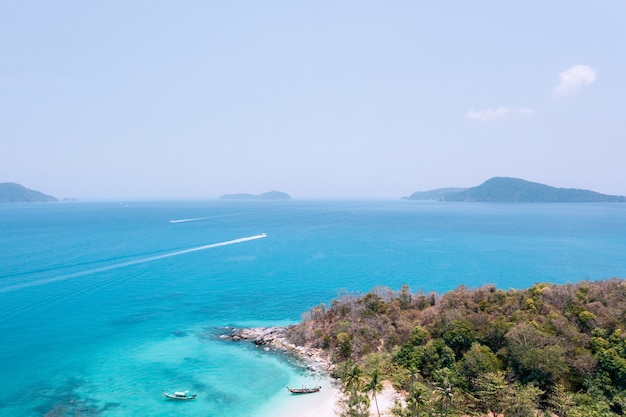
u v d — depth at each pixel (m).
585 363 67.75
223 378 78.50
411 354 77.75
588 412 57.75
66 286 145.88
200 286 154.12
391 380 75.31
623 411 59.34
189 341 97.94
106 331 103.94
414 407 58.75
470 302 98.75
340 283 161.75
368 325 96.06
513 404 61.91
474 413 64.38
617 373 64.81
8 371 79.50
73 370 80.50
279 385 76.06
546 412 59.72
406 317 98.31
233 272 179.38
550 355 67.50
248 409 67.19
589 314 82.62
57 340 96.81
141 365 83.69
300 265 197.38
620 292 96.81
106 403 67.62
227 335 102.31
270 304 132.00
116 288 147.88
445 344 79.06
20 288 141.62
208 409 66.75
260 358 88.38
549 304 92.62
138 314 118.94
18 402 67.31
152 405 67.44
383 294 114.75
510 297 99.75
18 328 104.56
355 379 62.12
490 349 77.56
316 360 87.44
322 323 102.00
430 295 110.44
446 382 60.69
